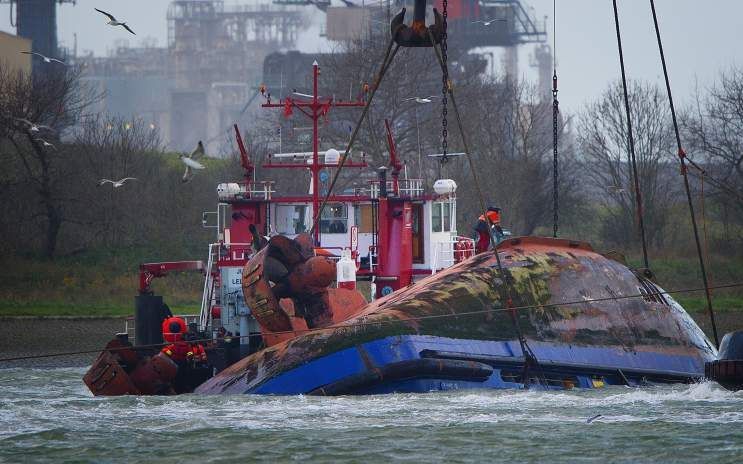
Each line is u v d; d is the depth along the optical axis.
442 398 100.56
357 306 115.62
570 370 109.31
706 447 84.62
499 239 129.25
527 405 98.62
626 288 119.31
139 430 91.75
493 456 82.81
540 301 112.62
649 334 117.25
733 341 105.00
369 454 83.56
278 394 103.19
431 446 85.50
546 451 84.06
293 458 83.00
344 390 101.31
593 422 92.44
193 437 89.00
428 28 101.94
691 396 103.50
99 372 109.38
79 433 91.06
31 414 98.75
